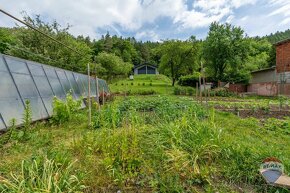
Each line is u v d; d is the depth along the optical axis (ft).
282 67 84.79
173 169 11.50
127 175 10.90
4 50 59.72
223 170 11.58
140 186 10.35
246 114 32.73
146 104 34.27
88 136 15.06
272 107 41.65
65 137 17.34
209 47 115.44
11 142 15.33
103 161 11.49
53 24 67.56
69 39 71.05
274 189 10.13
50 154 11.39
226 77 115.14
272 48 151.23
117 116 21.29
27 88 23.67
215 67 118.11
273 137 19.12
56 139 16.69
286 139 18.79
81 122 23.07
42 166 10.08
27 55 60.08
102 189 9.93
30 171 9.04
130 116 21.06
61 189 8.76
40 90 26.37
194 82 120.06
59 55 67.82
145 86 122.01
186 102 36.42
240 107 40.57
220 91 88.84
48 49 66.49
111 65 122.52
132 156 11.98
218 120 24.14
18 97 21.21
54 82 31.99
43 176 8.87
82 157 12.51
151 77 181.27
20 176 9.15
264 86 93.15
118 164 11.65
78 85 43.21
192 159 12.00
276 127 22.70
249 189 10.35
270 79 93.45
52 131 19.08
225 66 116.78
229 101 58.08
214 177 11.19
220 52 112.98
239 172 11.30
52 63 65.57
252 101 59.16
